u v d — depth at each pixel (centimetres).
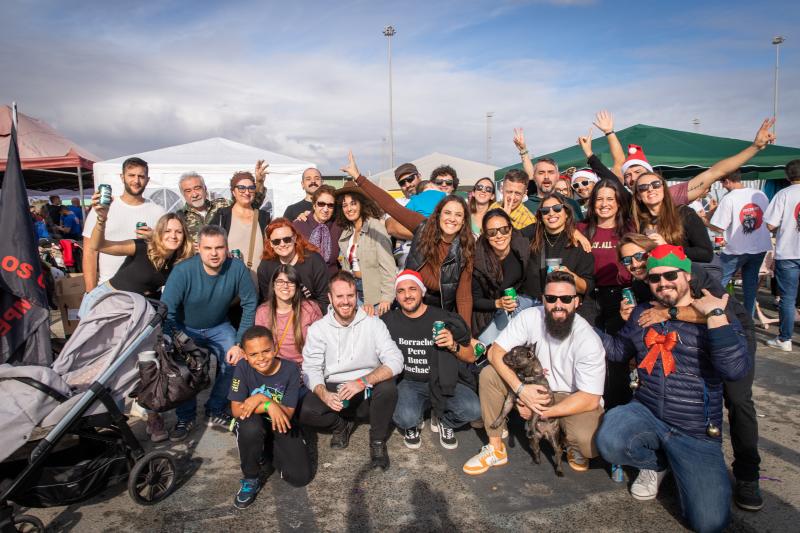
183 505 309
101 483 289
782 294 588
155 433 394
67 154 1273
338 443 384
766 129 369
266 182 1140
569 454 344
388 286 459
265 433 317
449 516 293
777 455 350
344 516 296
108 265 470
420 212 510
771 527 272
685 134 901
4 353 310
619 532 274
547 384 332
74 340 309
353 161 476
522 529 279
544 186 552
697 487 266
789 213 571
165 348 318
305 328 401
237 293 418
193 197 571
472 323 429
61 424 269
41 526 269
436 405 374
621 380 365
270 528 285
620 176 512
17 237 305
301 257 430
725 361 261
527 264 404
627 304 321
